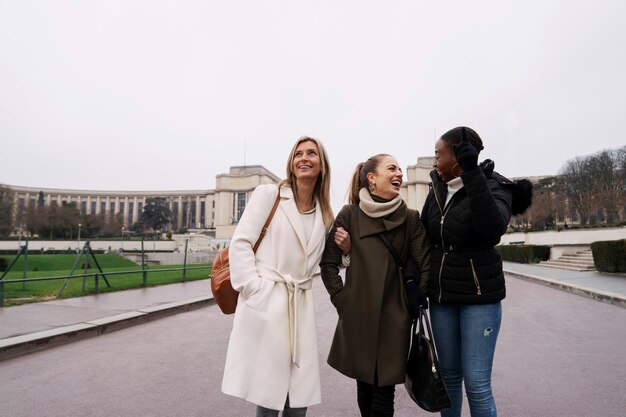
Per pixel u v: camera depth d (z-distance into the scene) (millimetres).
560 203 56156
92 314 7492
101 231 82312
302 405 2023
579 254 25562
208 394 3717
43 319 6902
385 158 2410
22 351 5148
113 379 4156
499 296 2164
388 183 2340
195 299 9969
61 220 74000
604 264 16938
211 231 87625
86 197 110750
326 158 2402
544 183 60250
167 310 8445
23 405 3430
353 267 2303
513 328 6805
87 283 13844
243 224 2135
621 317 7734
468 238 2158
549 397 3566
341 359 2244
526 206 2346
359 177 2656
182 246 67125
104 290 11484
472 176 1944
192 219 114312
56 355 5141
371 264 2242
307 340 2131
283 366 2000
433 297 2312
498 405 3379
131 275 18641
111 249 63938
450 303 2277
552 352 5188
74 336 5988
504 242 41719
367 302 2207
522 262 30766
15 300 9148
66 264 41219
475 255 2166
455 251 2229
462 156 1955
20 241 57188
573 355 5031
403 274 2332
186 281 15453
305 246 2188
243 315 2025
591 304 9508
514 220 58844
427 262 2369
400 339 2152
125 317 7180
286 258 2166
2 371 4430
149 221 95312
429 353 2068
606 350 5270
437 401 1981
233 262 2053
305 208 2355
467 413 3225
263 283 2047
